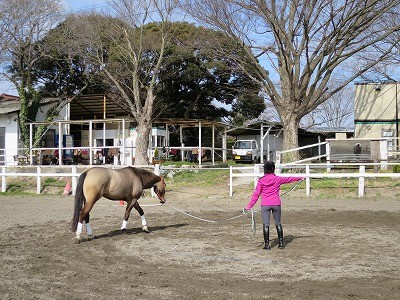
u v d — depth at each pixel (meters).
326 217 13.35
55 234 11.13
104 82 33.50
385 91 31.17
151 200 18.61
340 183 18.97
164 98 41.16
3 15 28.11
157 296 6.12
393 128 30.98
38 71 37.53
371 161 21.45
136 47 29.25
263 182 9.01
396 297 5.97
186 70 37.94
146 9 32.22
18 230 11.80
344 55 22.48
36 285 6.73
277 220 9.05
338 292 6.20
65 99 34.03
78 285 6.70
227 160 41.72
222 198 18.62
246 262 8.00
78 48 29.48
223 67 29.72
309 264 7.79
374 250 8.84
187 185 21.48
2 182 22.27
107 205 17.52
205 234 10.87
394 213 14.07
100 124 37.62
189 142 47.56
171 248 9.28
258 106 43.38
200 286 6.57
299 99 22.94
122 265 7.92
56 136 33.97
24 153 30.97
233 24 22.25
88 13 29.70
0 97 38.44
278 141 44.25
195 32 30.28
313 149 45.03
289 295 6.09
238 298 5.99
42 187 22.27
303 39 22.23
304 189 18.97
